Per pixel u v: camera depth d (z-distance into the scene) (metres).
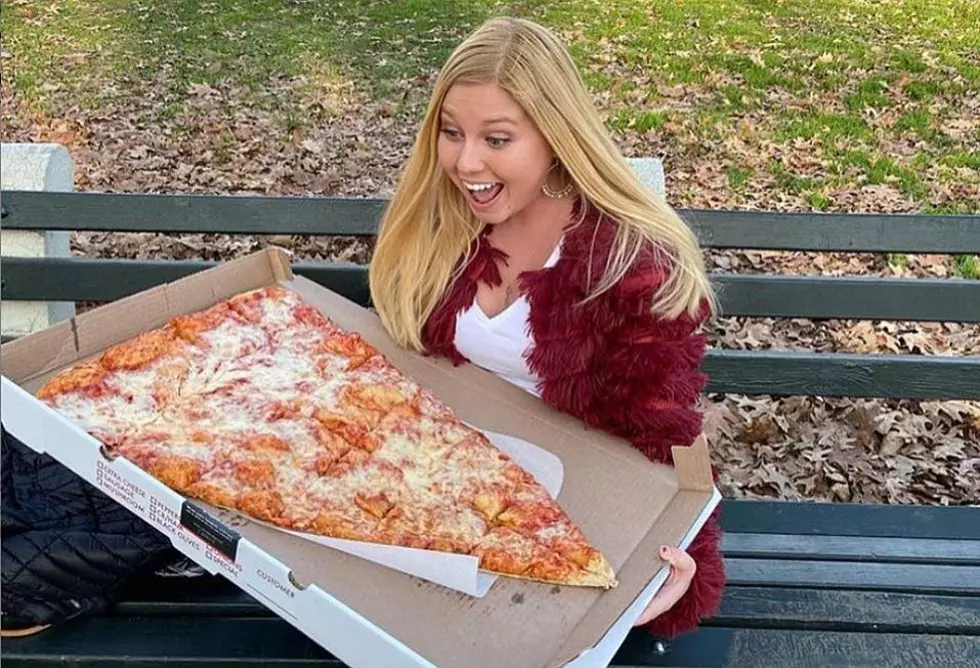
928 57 5.86
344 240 3.79
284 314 1.97
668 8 6.69
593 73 5.61
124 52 5.71
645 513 1.58
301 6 6.55
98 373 1.76
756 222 2.18
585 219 1.72
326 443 1.68
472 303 1.84
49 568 1.60
